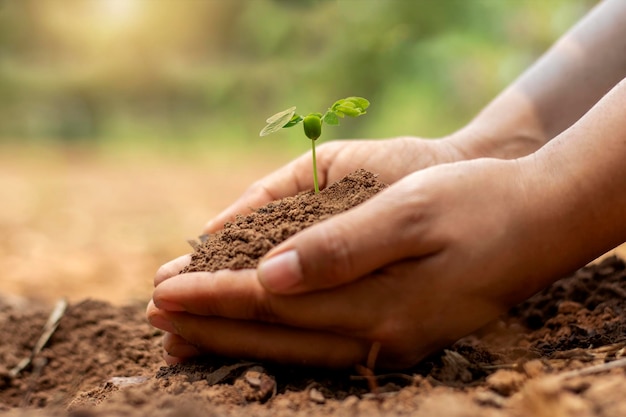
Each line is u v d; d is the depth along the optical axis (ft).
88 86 12.53
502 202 1.30
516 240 1.30
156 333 1.75
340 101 1.46
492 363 1.37
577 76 1.77
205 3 11.97
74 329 1.83
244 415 1.23
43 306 2.25
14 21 11.85
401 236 1.26
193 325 1.35
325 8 7.95
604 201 1.31
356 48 7.50
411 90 7.24
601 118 1.34
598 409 1.15
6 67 12.11
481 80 7.10
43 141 12.20
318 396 1.29
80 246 3.54
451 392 1.25
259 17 8.43
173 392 1.30
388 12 7.42
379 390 1.30
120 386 1.43
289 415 1.22
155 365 1.64
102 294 2.53
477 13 7.28
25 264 3.09
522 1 6.99
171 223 4.21
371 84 7.61
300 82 8.13
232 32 12.13
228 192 5.68
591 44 1.78
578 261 1.34
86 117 12.67
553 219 1.31
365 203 1.28
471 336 1.60
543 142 1.78
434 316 1.30
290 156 8.84
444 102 7.18
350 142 1.75
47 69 12.50
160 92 12.78
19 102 12.35
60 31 12.26
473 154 1.77
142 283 2.66
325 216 1.38
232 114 9.37
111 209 4.88
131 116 12.84
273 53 8.37
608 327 1.48
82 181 6.71
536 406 1.17
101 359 1.69
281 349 1.33
